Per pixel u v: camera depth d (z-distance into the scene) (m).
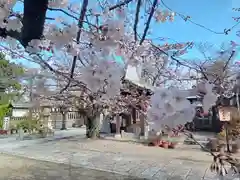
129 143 11.66
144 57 2.06
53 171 6.74
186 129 1.40
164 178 6.00
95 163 7.57
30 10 1.53
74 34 1.48
